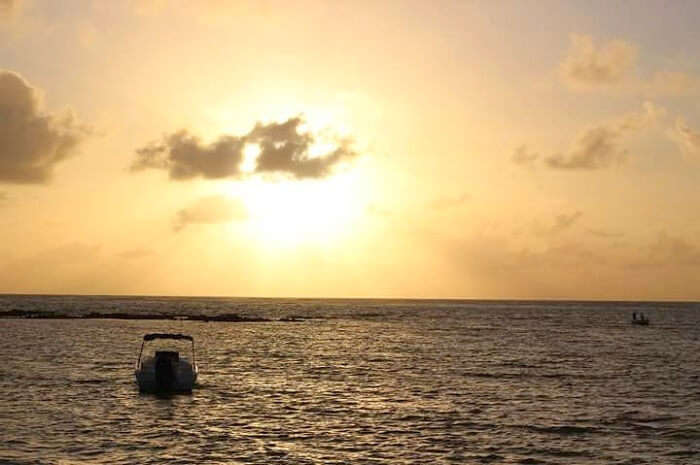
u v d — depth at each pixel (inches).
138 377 1920.5
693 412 1761.8
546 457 1328.7
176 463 1246.3
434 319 7239.2
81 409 1689.2
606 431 1539.1
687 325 6392.7
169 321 5757.9
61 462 1236.5
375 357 3117.6
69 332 4217.5
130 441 1392.7
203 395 1939.0
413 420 1637.6
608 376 2470.5
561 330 5339.6
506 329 5438.0
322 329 5191.9
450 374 2507.4
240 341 3924.7
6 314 5974.4
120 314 6589.6
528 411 1760.6
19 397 1839.3
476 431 1529.3
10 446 1334.9
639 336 4717.0
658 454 1355.8
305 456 1309.1
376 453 1338.6
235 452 1328.7
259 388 2105.1
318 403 1852.9
